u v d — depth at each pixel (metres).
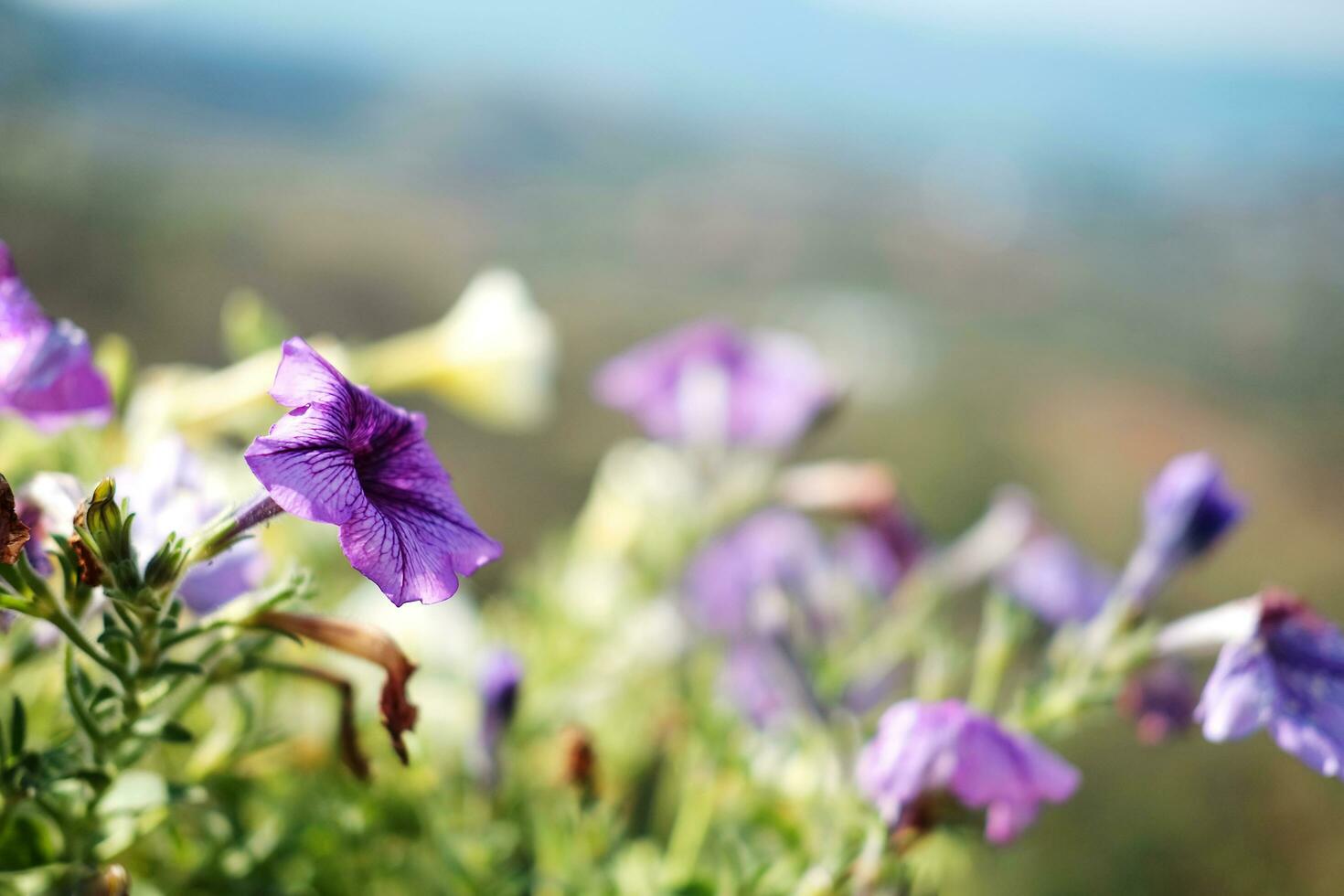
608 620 0.77
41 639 0.56
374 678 0.67
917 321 3.00
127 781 0.57
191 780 0.60
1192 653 0.62
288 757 0.66
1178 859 1.07
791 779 0.66
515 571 0.91
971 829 0.61
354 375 0.77
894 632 0.73
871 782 0.58
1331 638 0.59
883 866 0.60
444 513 0.53
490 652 0.66
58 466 0.63
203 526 0.55
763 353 0.82
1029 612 0.71
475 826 0.67
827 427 0.81
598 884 0.65
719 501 0.80
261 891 0.63
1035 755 0.58
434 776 0.66
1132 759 1.14
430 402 1.64
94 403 0.56
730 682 0.72
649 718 0.75
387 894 0.67
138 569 0.52
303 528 0.70
